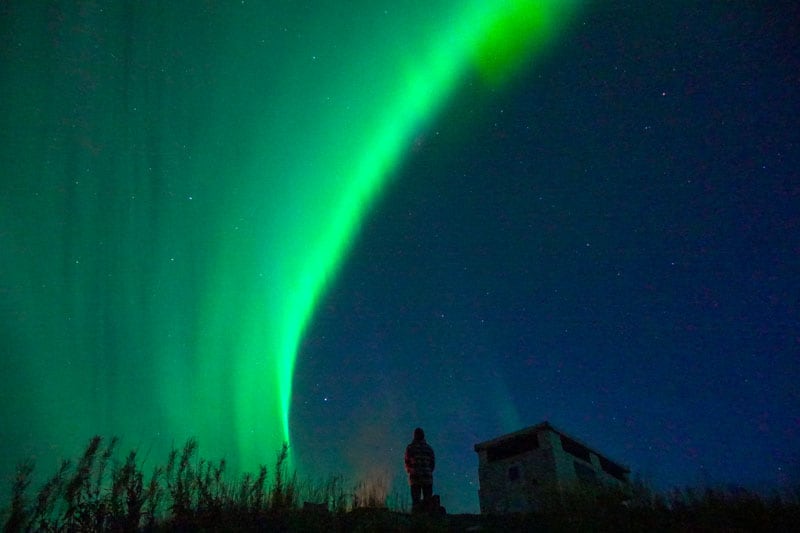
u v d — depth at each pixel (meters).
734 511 9.41
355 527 9.09
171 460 8.80
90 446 8.17
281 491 9.62
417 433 12.68
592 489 10.66
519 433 18.38
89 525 7.62
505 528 9.97
